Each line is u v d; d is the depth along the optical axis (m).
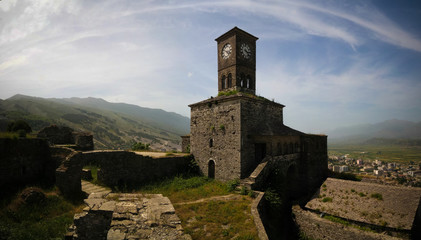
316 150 31.09
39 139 19.94
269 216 18.94
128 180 21.72
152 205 10.05
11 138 17.30
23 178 18.14
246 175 22.92
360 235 17.03
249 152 23.78
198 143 28.08
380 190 20.30
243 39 29.31
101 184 20.23
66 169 16.75
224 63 29.91
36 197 14.23
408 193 18.80
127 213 9.20
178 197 18.34
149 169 23.36
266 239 12.04
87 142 28.47
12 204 13.42
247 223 13.82
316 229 19.53
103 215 9.69
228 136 24.11
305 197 25.95
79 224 9.77
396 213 17.62
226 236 12.35
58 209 14.26
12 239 10.23
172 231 8.05
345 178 31.34
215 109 26.02
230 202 17.22
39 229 11.47
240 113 23.09
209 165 26.58
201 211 15.34
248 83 30.23
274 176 22.81
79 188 17.73
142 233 7.80
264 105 27.28
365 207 19.27
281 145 26.09
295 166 28.86
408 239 15.93
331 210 20.30
